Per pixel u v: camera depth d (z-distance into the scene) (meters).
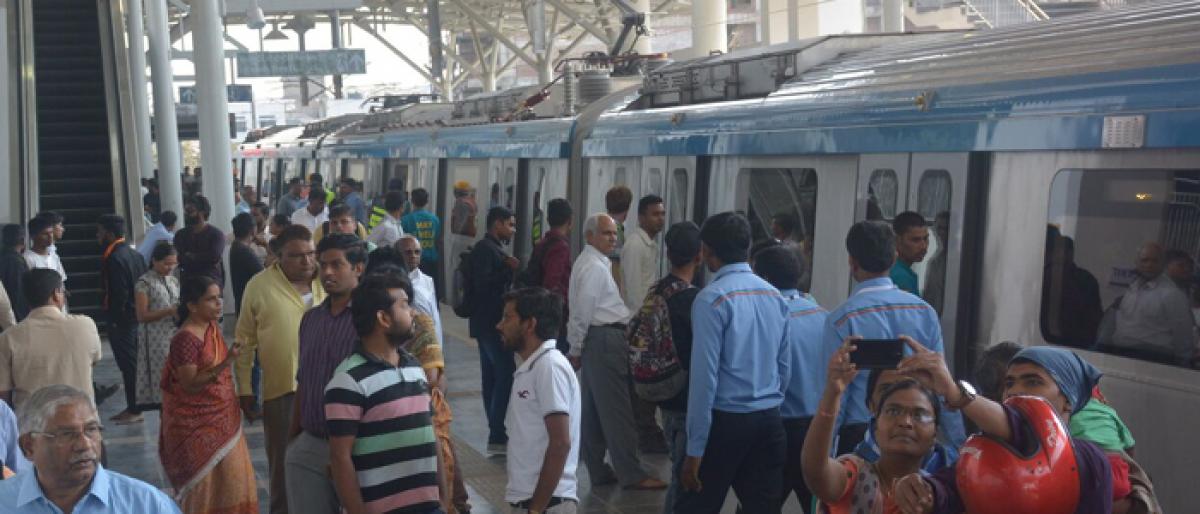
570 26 63.41
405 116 23.34
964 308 7.15
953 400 3.14
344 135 26.33
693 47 32.72
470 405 11.30
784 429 5.83
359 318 4.67
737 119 9.87
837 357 3.56
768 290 5.70
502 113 18.61
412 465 4.69
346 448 4.60
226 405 6.48
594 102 14.66
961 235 7.17
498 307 9.11
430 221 15.10
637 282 8.63
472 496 8.23
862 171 8.20
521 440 5.30
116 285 10.76
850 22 38.44
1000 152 6.96
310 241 6.84
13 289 11.09
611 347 8.01
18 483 3.55
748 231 5.70
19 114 17.09
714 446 5.63
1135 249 6.01
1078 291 6.37
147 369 9.73
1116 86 6.15
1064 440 3.14
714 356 5.51
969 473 3.16
